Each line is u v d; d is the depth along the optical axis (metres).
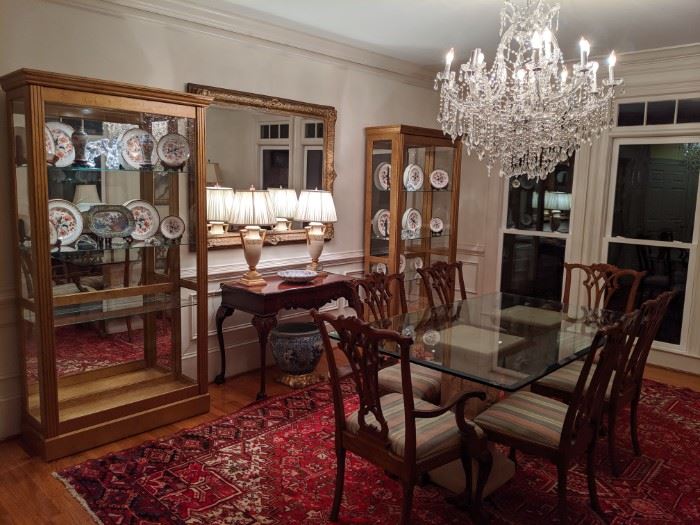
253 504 2.39
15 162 2.71
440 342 2.67
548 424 2.28
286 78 3.94
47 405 2.70
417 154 4.57
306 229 4.20
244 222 3.55
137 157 3.03
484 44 4.16
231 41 3.58
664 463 2.82
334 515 2.28
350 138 4.50
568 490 2.56
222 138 3.62
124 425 2.98
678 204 4.33
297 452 2.85
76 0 2.89
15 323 2.92
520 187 5.23
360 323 1.95
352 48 4.27
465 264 5.68
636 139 4.48
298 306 3.61
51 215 2.72
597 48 4.11
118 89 2.73
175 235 3.29
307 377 3.83
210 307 3.77
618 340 2.13
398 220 4.43
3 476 2.59
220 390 3.71
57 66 2.88
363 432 2.15
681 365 4.36
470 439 2.12
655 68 4.29
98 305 3.02
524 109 2.89
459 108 3.11
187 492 2.47
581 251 4.84
